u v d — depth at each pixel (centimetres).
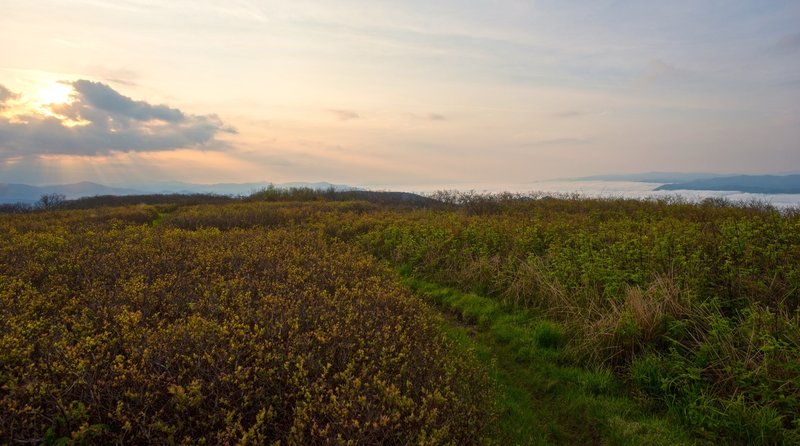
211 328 462
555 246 963
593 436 479
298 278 701
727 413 463
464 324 785
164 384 377
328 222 1650
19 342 423
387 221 1535
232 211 2233
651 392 533
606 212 1461
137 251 898
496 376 577
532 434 465
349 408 360
